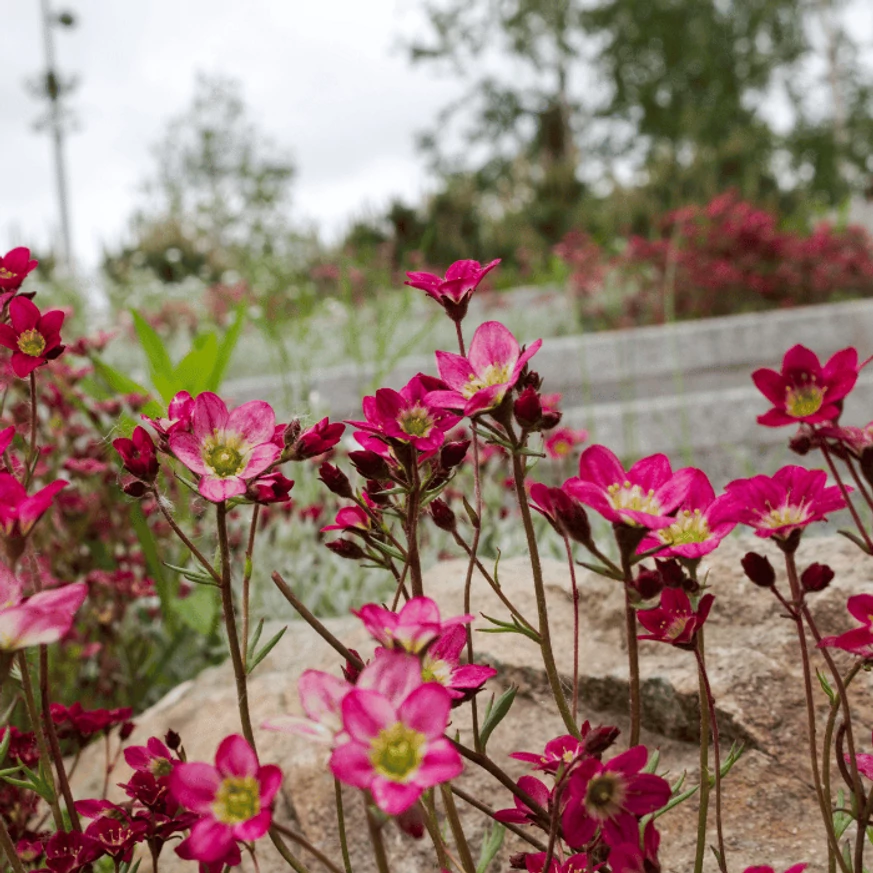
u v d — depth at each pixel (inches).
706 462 203.3
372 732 28.6
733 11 1095.0
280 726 30.1
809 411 34.3
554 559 106.0
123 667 118.5
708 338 240.2
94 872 54.9
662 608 37.9
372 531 44.3
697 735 67.4
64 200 919.7
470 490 130.0
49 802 43.0
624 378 220.8
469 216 543.8
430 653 40.0
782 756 62.9
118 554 130.0
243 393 224.1
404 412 40.4
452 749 27.9
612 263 325.4
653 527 32.9
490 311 331.6
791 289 308.3
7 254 51.2
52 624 30.5
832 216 474.0
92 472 107.6
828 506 34.9
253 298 285.7
